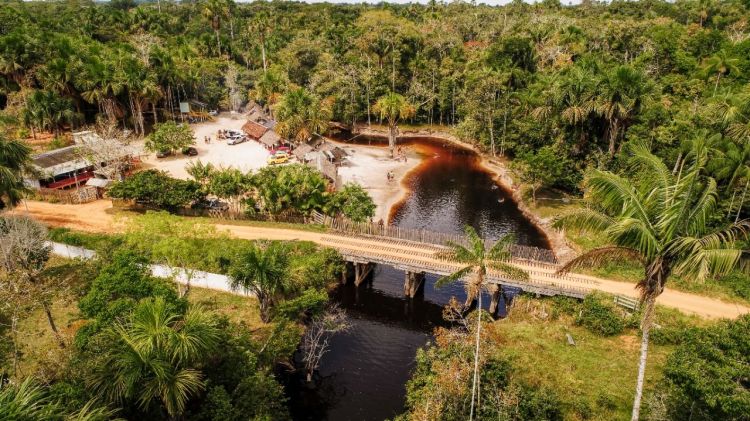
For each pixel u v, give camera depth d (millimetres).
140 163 78500
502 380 30281
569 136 69312
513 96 86000
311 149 83125
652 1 148375
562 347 36438
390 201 70812
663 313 38250
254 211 57250
